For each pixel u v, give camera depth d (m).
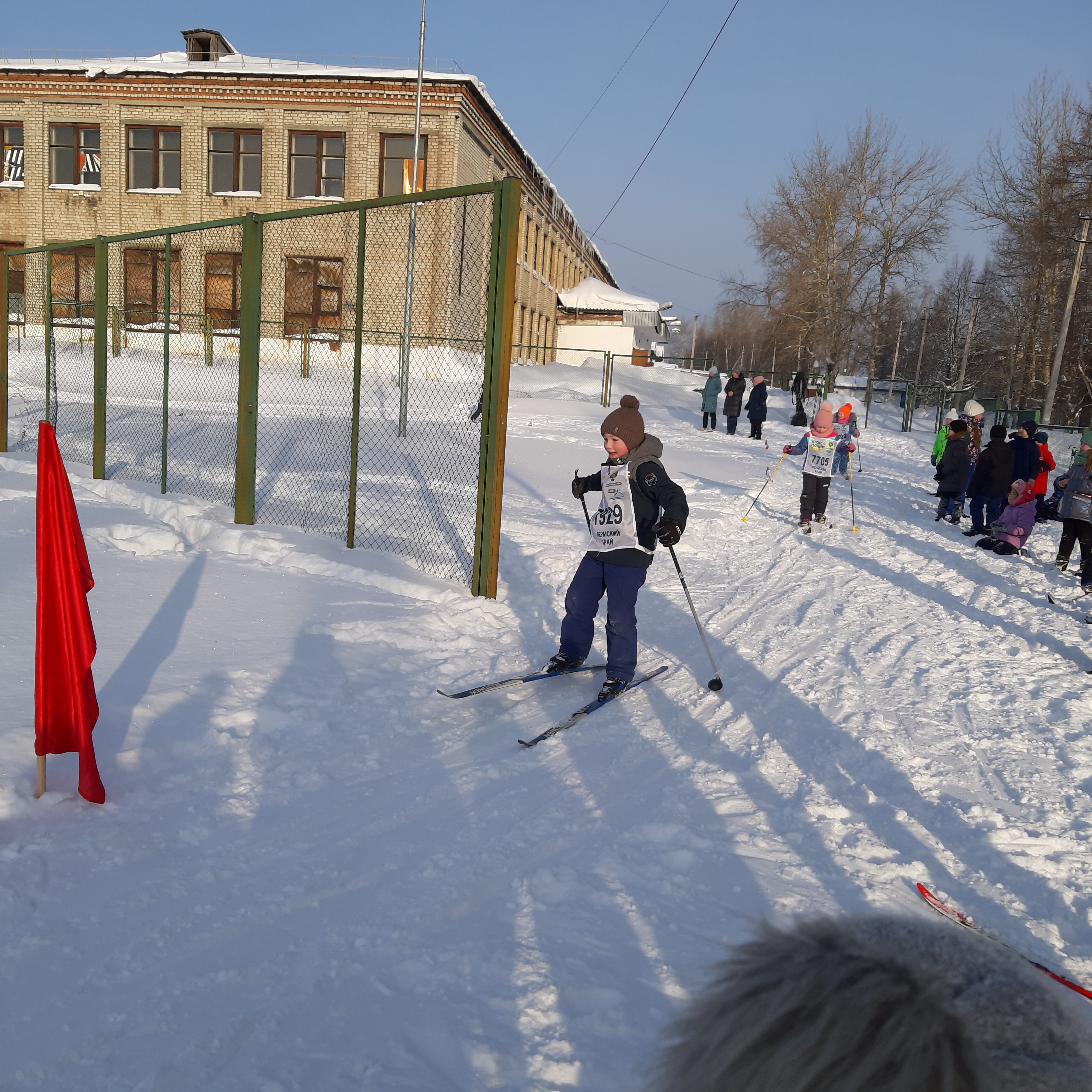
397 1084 2.01
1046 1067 0.77
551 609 6.72
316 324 18.44
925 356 67.75
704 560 9.46
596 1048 2.15
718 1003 0.88
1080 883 3.21
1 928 2.48
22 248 29.30
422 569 7.30
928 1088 0.73
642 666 5.73
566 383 30.47
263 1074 2.02
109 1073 2.00
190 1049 2.08
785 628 6.93
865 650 6.40
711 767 4.11
